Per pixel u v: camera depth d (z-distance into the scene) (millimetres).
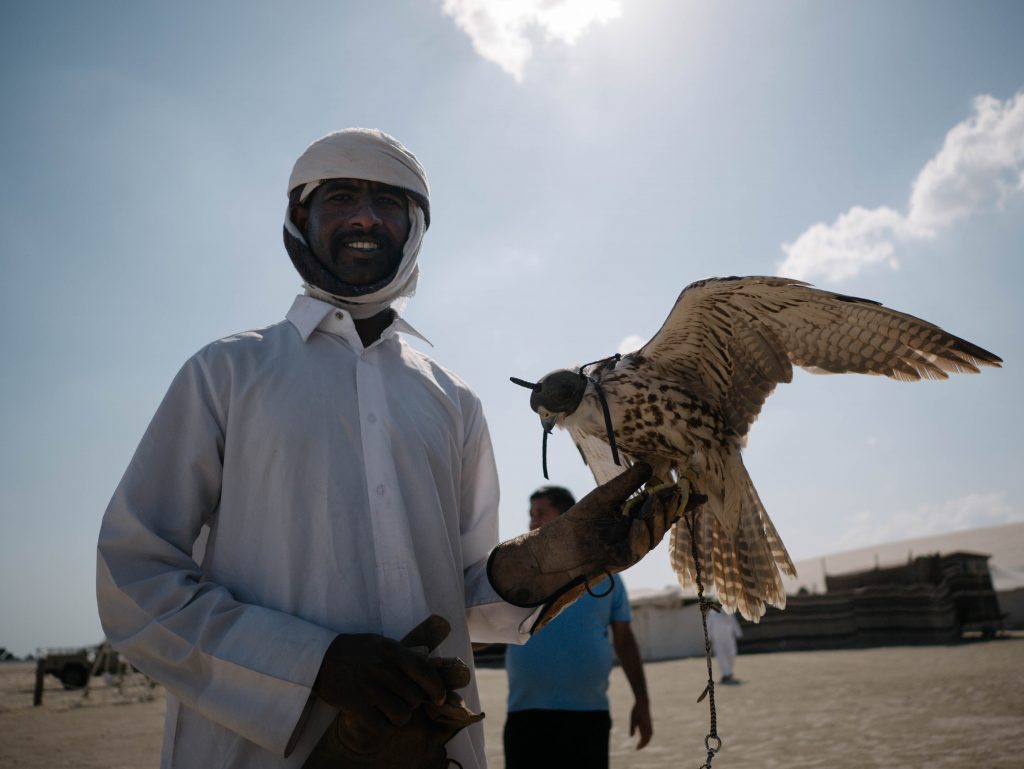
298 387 2010
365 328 2328
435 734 1705
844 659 24234
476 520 2459
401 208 2361
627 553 2133
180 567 1853
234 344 2068
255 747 1767
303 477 1934
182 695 1738
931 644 30906
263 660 1689
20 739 12969
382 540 1938
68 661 27859
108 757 10625
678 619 34625
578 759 4023
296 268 2324
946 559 35188
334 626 1843
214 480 1998
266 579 1883
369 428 2029
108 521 1844
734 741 9352
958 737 8250
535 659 4105
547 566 2154
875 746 8133
